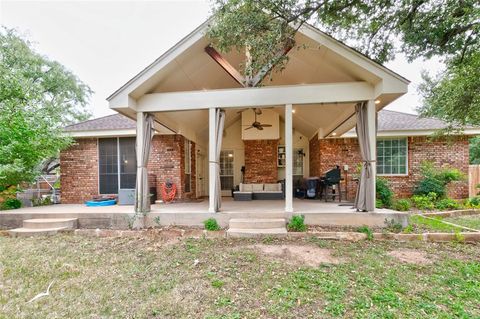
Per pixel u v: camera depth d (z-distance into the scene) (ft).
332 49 16.97
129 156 31.71
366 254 13.92
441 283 10.66
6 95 27.78
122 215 20.15
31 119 25.68
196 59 19.90
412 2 16.97
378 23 19.06
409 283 10.62
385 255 13.78
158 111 20.29
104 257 14.01
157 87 20.71
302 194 34.04
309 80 21.90
